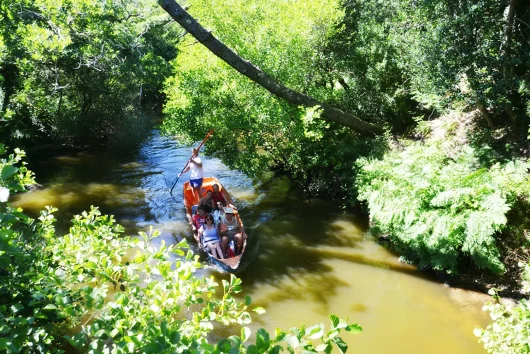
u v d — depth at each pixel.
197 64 11.71
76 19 13.56
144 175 13.45
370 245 9.13
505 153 8.66
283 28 11.41
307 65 12.29
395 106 12.04
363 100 12.50
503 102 8.45
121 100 17.67
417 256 8.16
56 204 10.99
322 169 11.95
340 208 11.01
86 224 4.23
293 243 9.28
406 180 8.27
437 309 6.93
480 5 7.73
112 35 15.05
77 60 14.73
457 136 9.99
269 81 10.67
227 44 11.85
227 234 8.30
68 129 15.96
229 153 11.70
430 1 8.40
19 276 3.25
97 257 3.67
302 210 10.95
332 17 11.91
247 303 3.14
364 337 6.34
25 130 13.77
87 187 12.30
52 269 3.37
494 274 7.09
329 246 9.13
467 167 8.46
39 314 2.97
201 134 11.48
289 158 12.20
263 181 12.83
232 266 7.71
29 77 14.12
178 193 11.97
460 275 7.50
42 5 12.22
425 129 10.95
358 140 11.62
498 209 6.59
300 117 10.72
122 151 16.20
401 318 6.77
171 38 23.89
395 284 7.68
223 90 11.37
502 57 7.94
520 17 8.76
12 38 11.93
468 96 8.62
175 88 11.90
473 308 6.77
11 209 2.47
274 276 8.02
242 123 11.10
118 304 2.89
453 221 7.04
